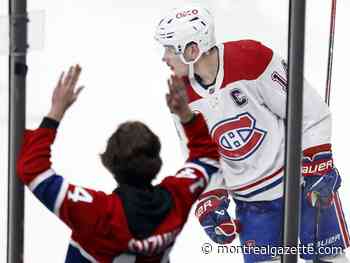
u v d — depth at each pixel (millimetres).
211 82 13516
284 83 13547
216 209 13711
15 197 10727
